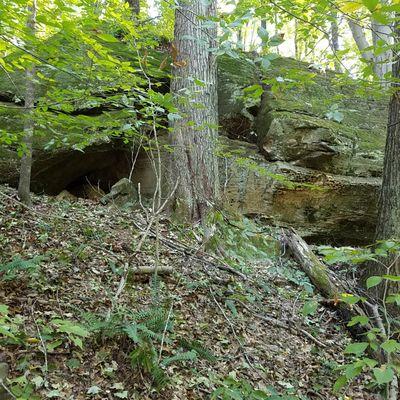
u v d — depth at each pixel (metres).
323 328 5.57
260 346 4.84
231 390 3.34
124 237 6.32
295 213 8.27
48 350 3.59
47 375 3.40
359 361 2.13
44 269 4.82
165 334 4.30
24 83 7.91
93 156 8.21
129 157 8.51
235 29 2.71
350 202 8.43
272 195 8.12
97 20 3.83
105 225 6.62
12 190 7.18
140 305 4.70
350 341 5.40
